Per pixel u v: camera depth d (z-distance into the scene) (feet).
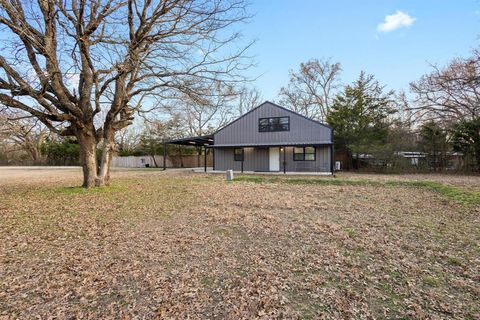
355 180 44.78
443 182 40.78
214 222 18.99
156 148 109.19
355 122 72.74
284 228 17.31
